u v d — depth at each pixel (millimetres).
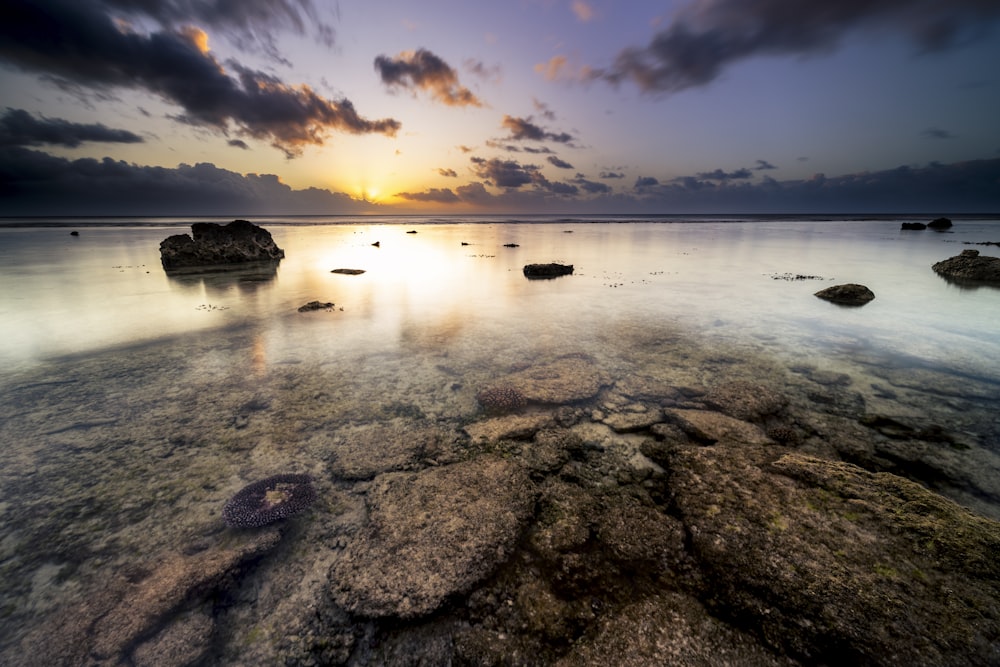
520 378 7840
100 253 28953
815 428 6027
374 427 6203
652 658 2926
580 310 13312
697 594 3426
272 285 17875
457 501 4543
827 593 3217
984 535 3549
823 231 55719
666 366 8430
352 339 10305
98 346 9734
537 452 5574
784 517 4051
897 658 2740
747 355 9023
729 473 4855
